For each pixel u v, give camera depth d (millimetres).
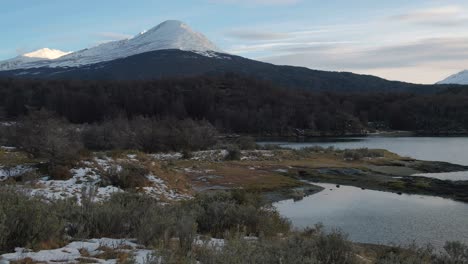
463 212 23406
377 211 23422
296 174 37375
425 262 7996
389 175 38656
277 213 12719
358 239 17609
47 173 18250
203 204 11906
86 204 8078
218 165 38719
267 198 26391
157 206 9375
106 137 53344
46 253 5609
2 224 5551
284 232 11156
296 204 25031
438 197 28250
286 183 31453
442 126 133625
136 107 120562
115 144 52281
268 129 122500
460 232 19203
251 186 29375
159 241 6582
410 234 18750
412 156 58906
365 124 140750
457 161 52688
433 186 32250
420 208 24422
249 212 10398
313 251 6078
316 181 34594
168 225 7152
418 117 140875
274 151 53625
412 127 139375
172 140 53188
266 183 30859
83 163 19766
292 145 81500
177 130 55156
